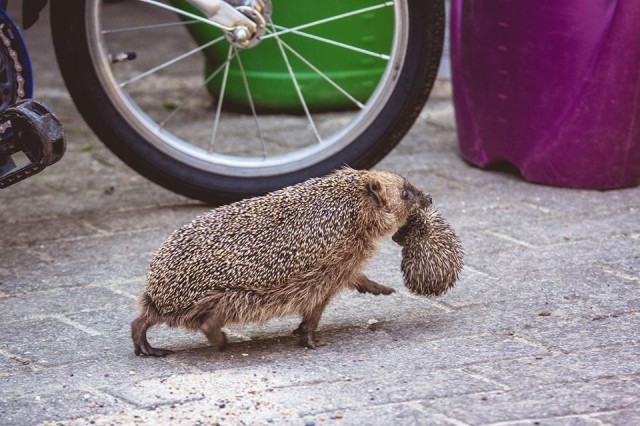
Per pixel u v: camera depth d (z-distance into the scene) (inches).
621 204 239.1
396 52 235.3
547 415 140.8
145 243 221.8
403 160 275.6
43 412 146.9
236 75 313.4
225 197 238.4
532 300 186.4
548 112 245.8
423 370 157.9
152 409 147.1
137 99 341.4
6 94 205.5
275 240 163.5
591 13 233.8
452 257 176.2
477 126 262.5
